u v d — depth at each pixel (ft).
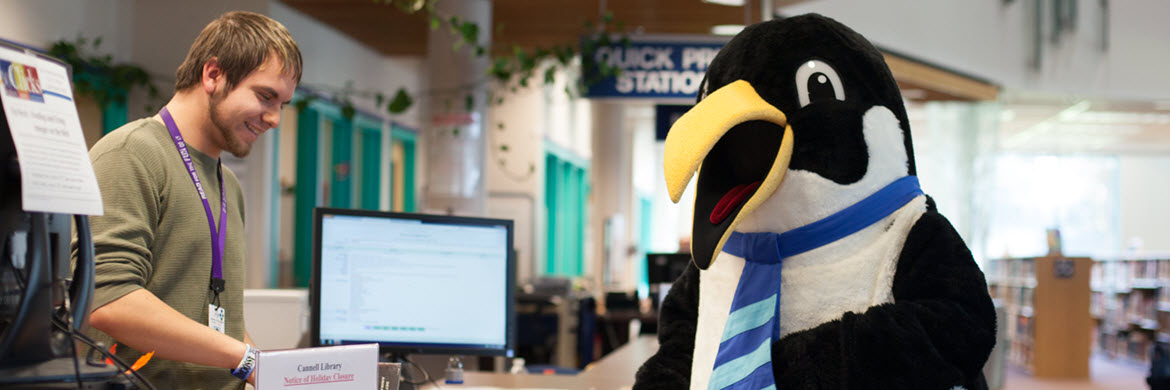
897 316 4.01
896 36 31.32
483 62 20.81
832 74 4.37
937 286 4.12
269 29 5.27
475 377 8.75
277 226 23.70
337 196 28.30
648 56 17.56
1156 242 72.64
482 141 20.86
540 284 23.24
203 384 5.22
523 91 34.86
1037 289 32.99
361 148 30.27
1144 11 39.04
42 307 3.21
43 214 3.26
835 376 4.09
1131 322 39.70
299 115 25.61
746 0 20.66
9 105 3.01
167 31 21.21
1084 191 73.31
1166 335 36.55
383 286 7.00
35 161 3.05
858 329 4.04
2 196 3.12
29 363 3.15
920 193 4.48
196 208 5.25
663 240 77.92
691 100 17.49
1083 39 38.17
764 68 4.41
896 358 3.93
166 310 4.66
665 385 4.89
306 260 26.25
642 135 70.90
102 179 4.78
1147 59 38.96
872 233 4.33
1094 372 34.63
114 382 3.25
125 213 4.76
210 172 5.46
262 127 5.36
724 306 4.67
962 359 4.01
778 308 4.34
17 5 17.11
